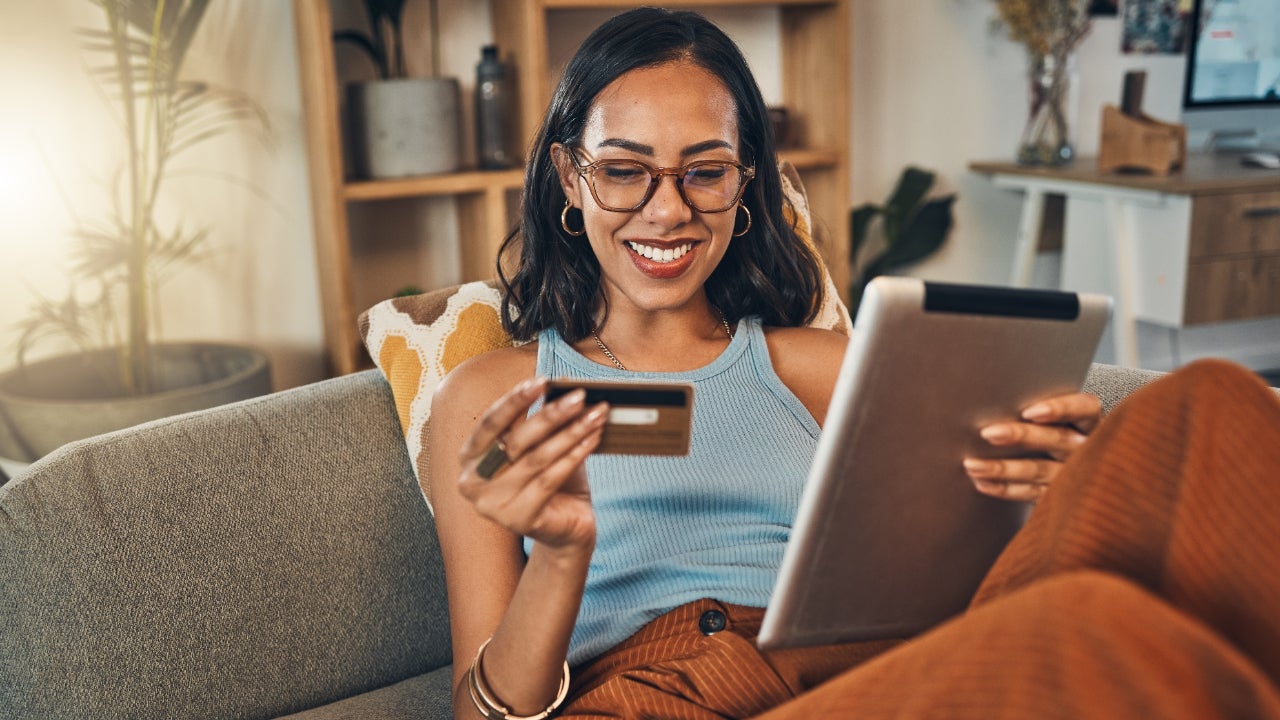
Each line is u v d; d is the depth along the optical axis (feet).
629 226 3.54
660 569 3.42
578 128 3.62
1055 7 10.36
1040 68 10.54
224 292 8.36
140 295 7.23
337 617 3.68
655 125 3.45
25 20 7.39
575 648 3.40
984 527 2.85
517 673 2.94
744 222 4.00
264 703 3.52
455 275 9.30
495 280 4.38
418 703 3.58
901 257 10.81
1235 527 2.25
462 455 2.61
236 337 8.46
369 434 3.90
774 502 3.54
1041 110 10.70
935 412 2.58
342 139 8.59
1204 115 10.49
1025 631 1.97
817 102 9.73
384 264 9.02
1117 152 9.86
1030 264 10.68
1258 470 2.27
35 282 7.70
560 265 3.89
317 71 7.70
